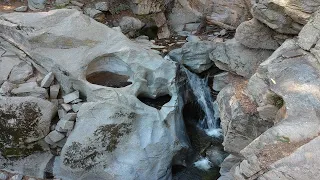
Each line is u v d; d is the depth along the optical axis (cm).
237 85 514
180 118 557
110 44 552
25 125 491
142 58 545
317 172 280
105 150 481
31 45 531
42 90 513
